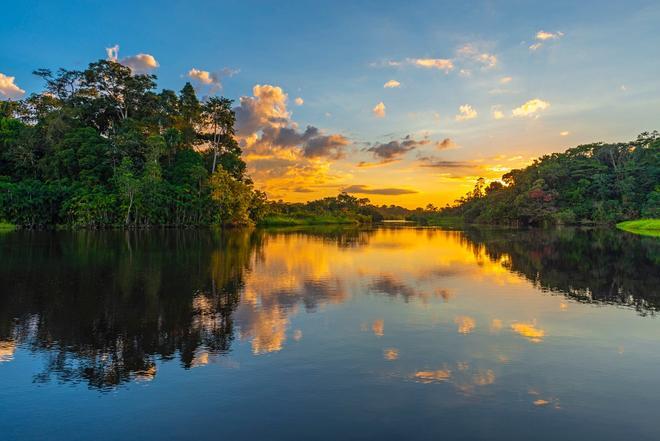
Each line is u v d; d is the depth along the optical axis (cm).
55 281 1869
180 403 716
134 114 8550
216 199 7869
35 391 768
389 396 736
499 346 999
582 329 1138
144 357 937
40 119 8044
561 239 4738
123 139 7331
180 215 7681
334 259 2814
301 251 3378
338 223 13388
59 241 4078
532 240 4647
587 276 2053
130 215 7000
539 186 9769
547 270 2270
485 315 1295
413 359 913
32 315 1291
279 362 900
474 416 666
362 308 1388
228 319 1247
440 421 649
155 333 1111
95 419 666
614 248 3497
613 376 823
